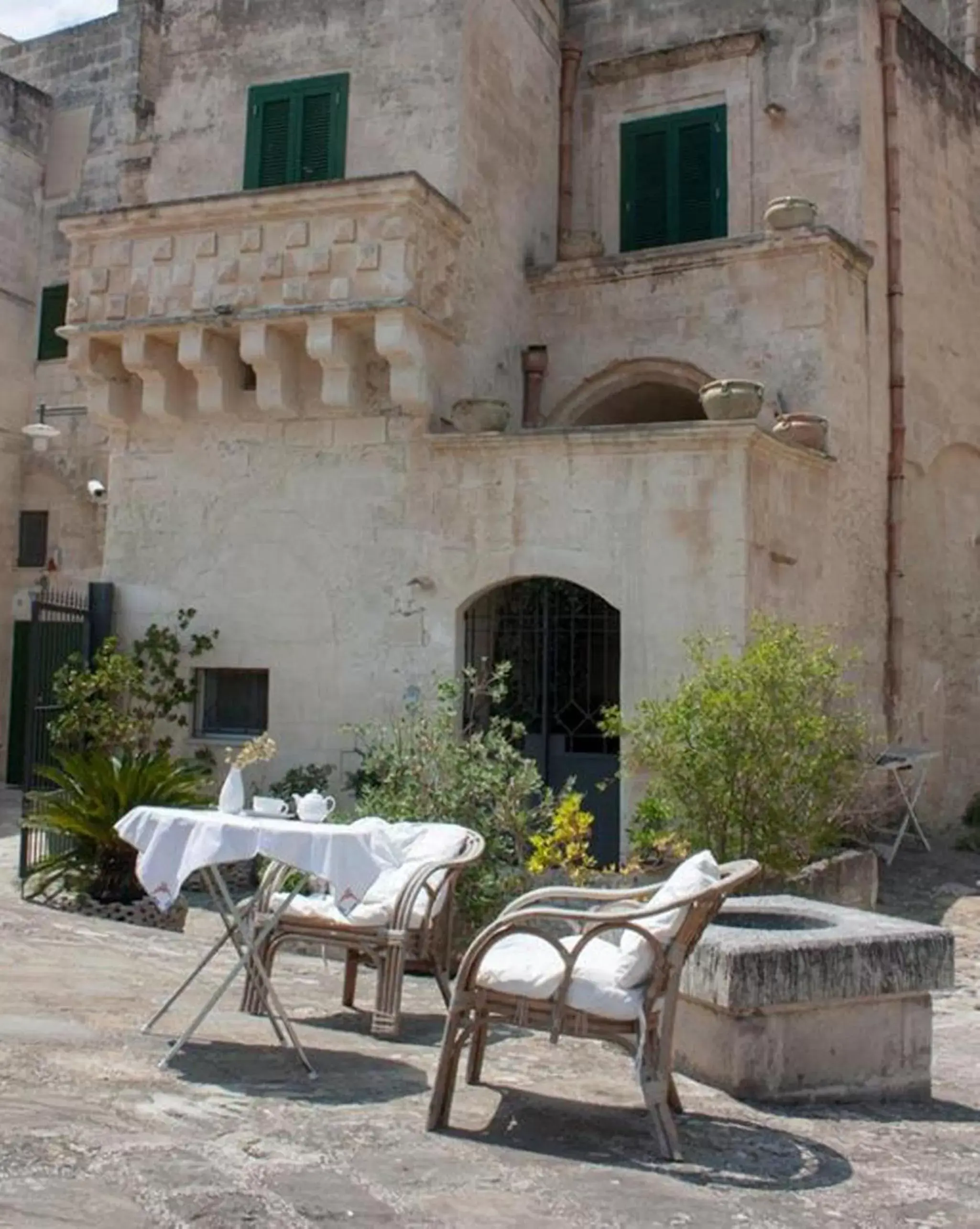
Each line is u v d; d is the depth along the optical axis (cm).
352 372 1333
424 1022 739
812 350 1429
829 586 1395
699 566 1209
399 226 1285
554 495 1268
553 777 1308
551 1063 654
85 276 1399
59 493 2130
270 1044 648
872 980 620
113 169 2148
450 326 1367
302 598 1364
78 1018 670
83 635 1412
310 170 1483
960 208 1764
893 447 1561
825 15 1568
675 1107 567
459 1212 426
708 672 1019
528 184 1581
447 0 1427
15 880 1210
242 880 1241
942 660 1666
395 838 761
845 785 1059
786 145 1578
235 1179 439
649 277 1523
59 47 2222
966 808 1700
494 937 525
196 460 1420
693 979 625
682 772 994
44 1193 406
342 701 1338
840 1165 511
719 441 1205
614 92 1686
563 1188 459
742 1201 459
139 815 620
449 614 1302
